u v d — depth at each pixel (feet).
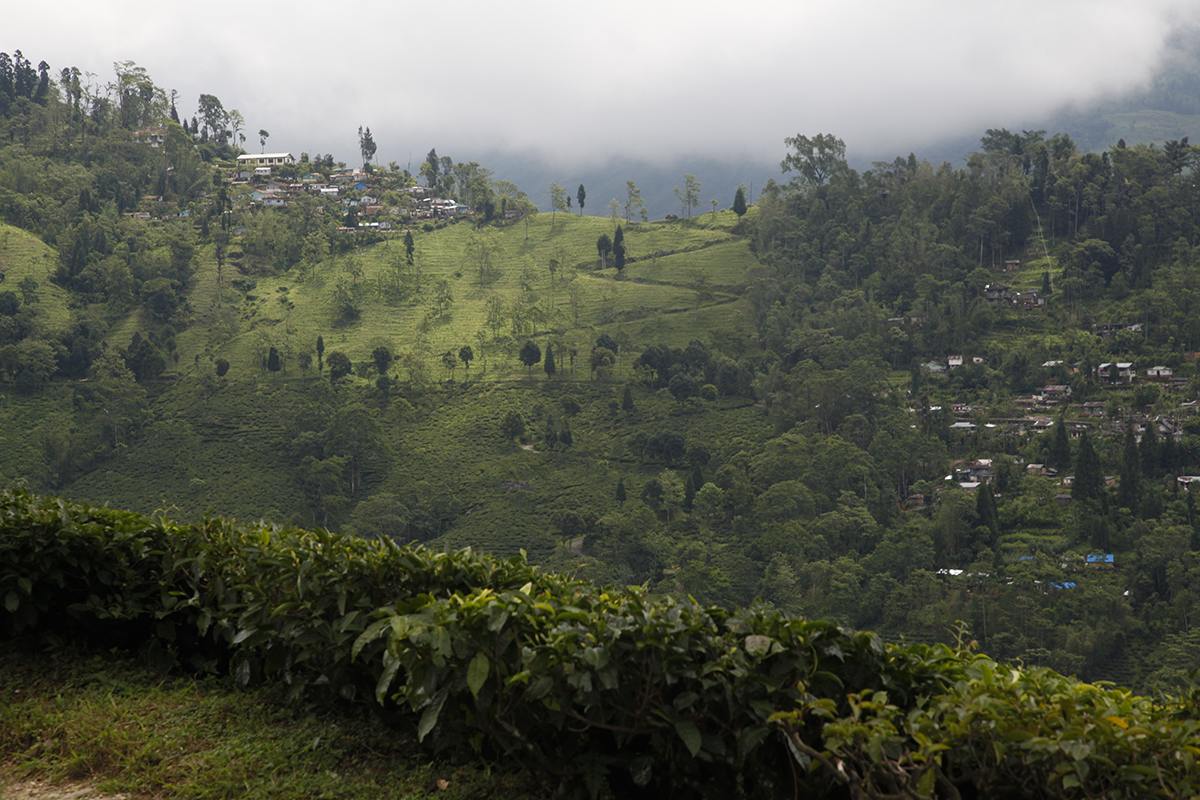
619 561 241.14
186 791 12.37
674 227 558.15
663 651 10.86
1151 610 200.23
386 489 299.38
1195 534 226.79
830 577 222.69
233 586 15.81
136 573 17.49
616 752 12.11
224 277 479.00
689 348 374.02
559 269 499.10
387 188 636.89
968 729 9.78
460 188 639.35
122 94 639.76
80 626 17.89
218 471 307.58
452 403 357.61
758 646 10.61
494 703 11.98
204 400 357.00
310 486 292.40
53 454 308.81
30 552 17.22
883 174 521.24
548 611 11.41
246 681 15.53
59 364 376.89
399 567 14.16
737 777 11.23
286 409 340.18
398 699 12.78
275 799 12.18
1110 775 9.28
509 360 392.06
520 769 12.72
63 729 14.23
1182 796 8.93
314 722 14.30
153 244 495.41
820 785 11.12
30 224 497.87
